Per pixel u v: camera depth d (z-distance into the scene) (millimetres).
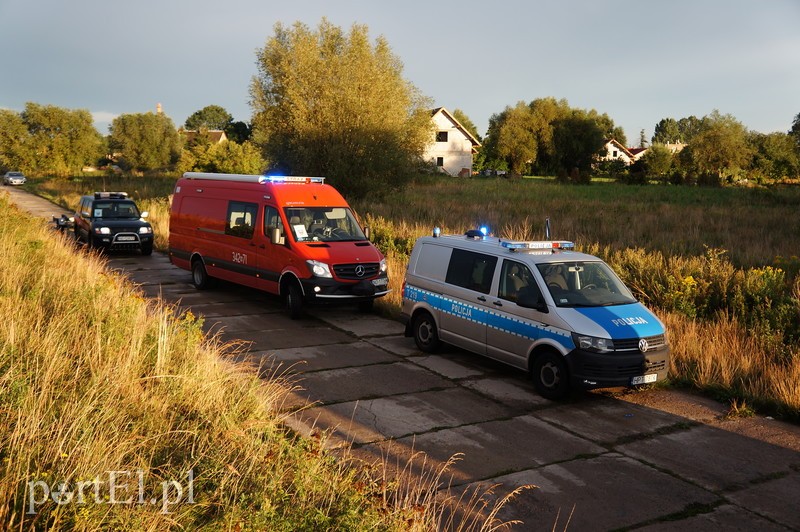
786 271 12758
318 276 11047
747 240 17266
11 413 4488
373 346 9703
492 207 26297
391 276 13336
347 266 11227
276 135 30906
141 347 6539
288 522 3791
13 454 4004
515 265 8211
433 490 5184
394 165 29672
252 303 12688
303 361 8734
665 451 6137
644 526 4766
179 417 5250
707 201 33031
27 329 6613
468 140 72500
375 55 32812
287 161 29922
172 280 15008
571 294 7805
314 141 29047
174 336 7125
